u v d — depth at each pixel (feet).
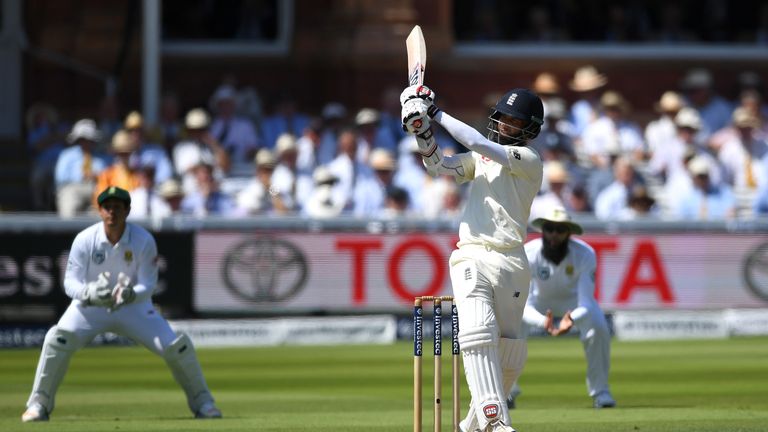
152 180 186.50
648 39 270.87
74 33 249.96
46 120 220.43
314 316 183.42
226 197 192.85
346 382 128.57
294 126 220.23
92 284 93.09
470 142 70.08
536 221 104.32
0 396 114.93
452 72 261.44
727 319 189.06
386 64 251.19
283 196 191.52
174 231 180.45
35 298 176.76
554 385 124.26
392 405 107.45
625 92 269.44
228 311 181.57
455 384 72.90
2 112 230.89
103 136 208.23
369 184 192.54
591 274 105.29
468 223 71.82
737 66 271.28
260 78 260.42
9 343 175.94
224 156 201.36
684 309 188.24
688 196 196.85
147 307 95.61
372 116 201.67
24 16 236.43
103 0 251.80
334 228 183.42
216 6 264.31
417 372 70.64
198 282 180.86
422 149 71.05
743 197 205.67
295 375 135.74
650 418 94.48
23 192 220.23
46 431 86.94
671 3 272.92
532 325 101.91
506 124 72.59
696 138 211.20
